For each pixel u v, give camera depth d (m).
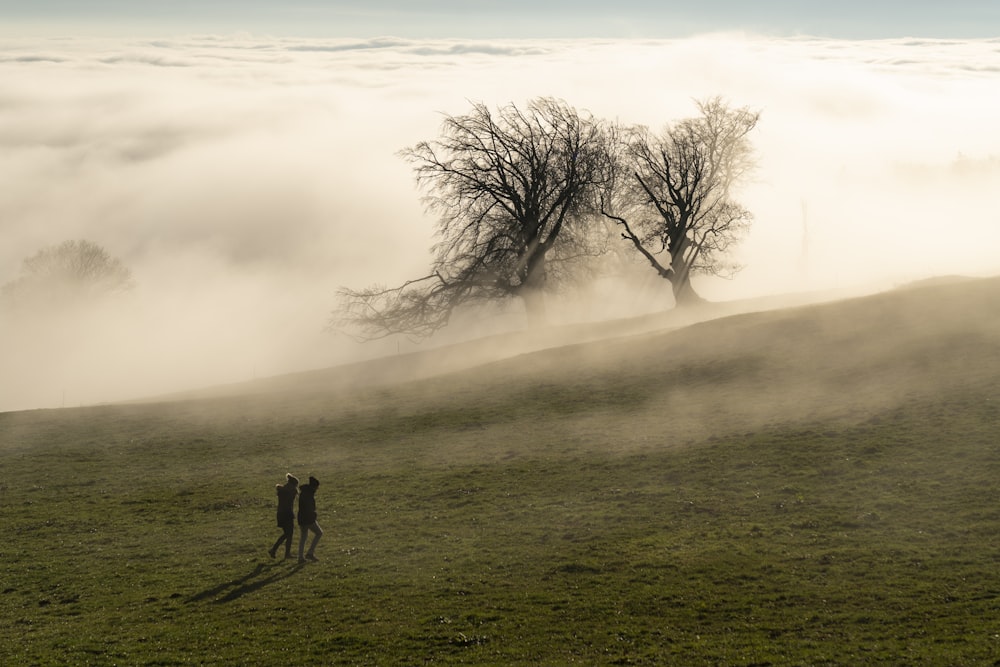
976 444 30.53
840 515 26.50
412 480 34.75
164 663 19.28
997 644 17.70
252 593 23.73
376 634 20.50
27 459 42.00
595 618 20.83
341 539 28.27
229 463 39.78
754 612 20.55
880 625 19.28
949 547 23.30
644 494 30.36
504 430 41.16
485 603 22.14
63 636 21.11
